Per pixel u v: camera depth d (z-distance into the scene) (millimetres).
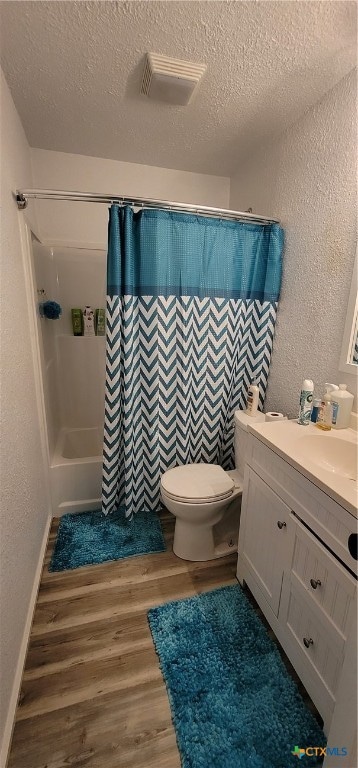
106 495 1813
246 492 1389
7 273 1215
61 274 2297
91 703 1031
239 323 1816
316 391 1533
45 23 1053
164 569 1571
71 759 904
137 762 900
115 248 1515
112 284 1549
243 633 1259
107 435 1728
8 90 1355
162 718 997
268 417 1590
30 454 1444
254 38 1103
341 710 734
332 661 892
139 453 1828
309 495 965
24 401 1380
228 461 2027
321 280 1470
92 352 2443
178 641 1223
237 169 2162
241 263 1736
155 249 1548
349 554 818
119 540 1746
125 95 1421
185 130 1700
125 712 1009
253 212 2006
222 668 1132
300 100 1432
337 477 914
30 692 1057
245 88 1352
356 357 1316
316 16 1024
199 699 1039
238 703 1030
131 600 1400
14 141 1450
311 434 1239
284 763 897
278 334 1801
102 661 1155
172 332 1691
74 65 1238
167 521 1924
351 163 1277
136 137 1784
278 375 1814
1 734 889
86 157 2012
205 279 1679
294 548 1053
